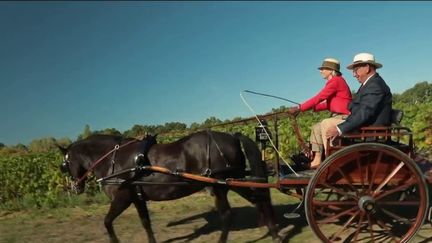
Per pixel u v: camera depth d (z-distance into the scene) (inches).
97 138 303.0
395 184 252.7
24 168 624.4
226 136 277.3
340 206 275.6
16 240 329.1
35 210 442.3
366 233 292.2
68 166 311.7
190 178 266.5
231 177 276.1
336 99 289.3
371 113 251.3
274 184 264.1
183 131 315.9
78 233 343.0
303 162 303.9
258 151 275.6
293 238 297.3
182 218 370.3
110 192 288.2
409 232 251.0
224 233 273.7
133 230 341.7
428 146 469.7
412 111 591.2
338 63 297.4
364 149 241.9
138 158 275.0
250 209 389.1
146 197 282.4
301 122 613.0
